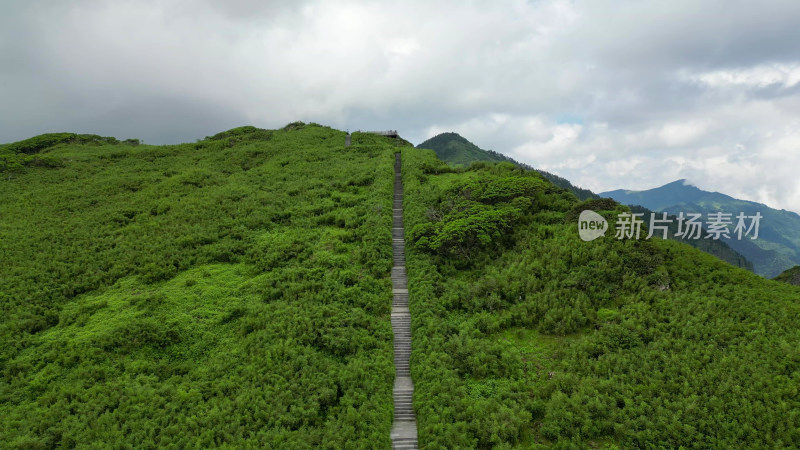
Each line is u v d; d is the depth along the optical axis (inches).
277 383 925.8
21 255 1387.8
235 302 1188.5
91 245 1487.5
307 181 2149.4
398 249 1610.5
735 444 797.9
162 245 1466.5
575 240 1411.2
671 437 835.4
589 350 1067.9
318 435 836.0
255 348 1019.3
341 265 1405.0
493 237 1520.7
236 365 983.6
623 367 1002.1
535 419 937.5
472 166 2324.1
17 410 839.1
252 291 1245.7
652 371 974.4
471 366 1058.1
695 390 908.6
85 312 1136.8
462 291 1323.8
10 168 2214.6
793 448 767.1
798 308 1076.5
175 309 1149.7
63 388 882.8
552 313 1189.7
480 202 1726.1
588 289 1250.0
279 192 2009.1
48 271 1317.7
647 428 855.1
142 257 1392.7
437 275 1398.9
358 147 2847.0
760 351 971.3
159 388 908.6
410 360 1105.4
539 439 895.7
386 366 1055.0
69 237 1524.4
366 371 1020.5
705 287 1195.9
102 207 1812.3
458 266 1476.4
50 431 784.3
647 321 1117.7
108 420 816.9
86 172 2311.8
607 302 1218.6
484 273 1417.3
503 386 1011.3
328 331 1090.7
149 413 840.9
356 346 1091.3
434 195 1898.4
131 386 906.7
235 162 2578.7
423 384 1011.9
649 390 925.8
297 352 1016.2
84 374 924.6
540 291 1282.0
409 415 973.2
